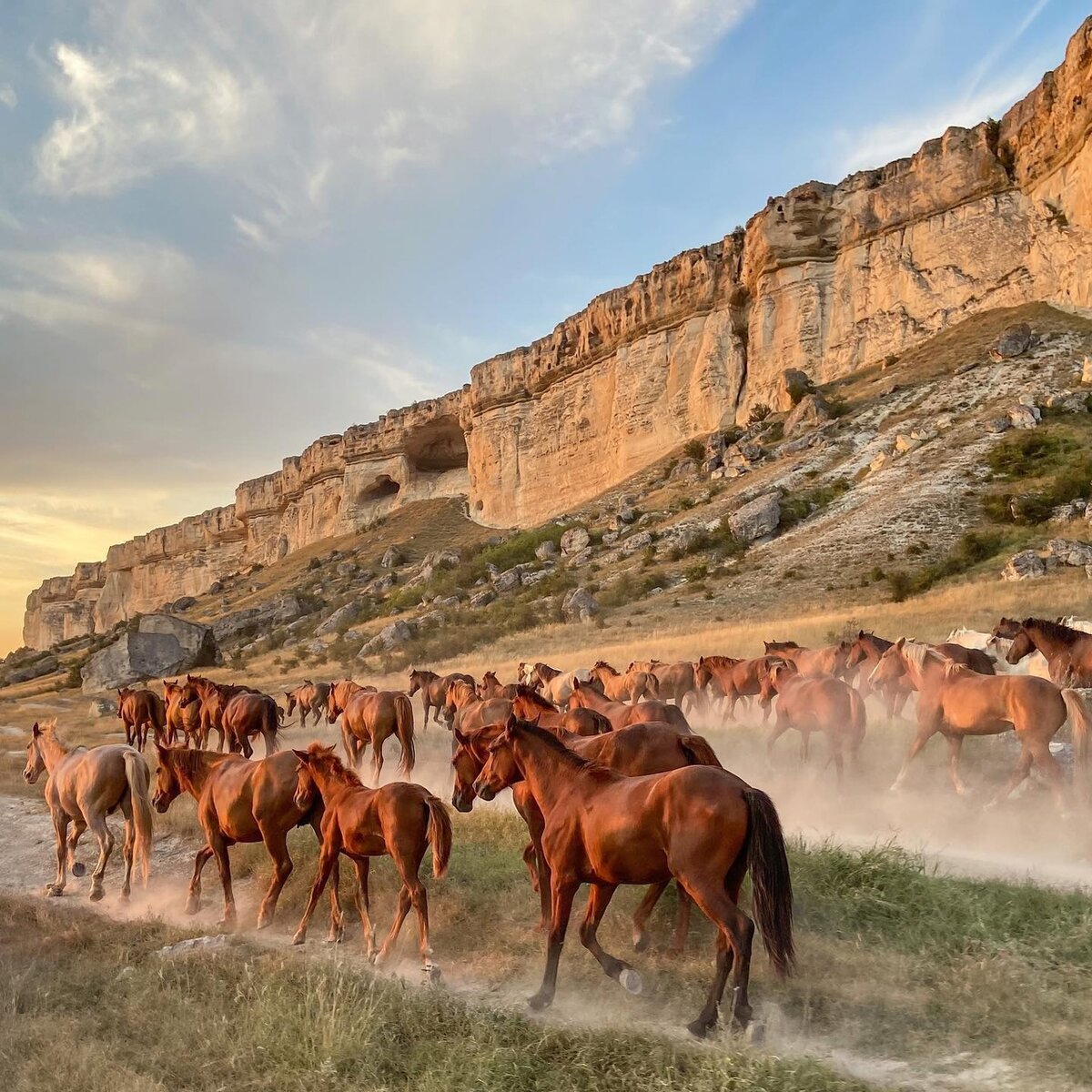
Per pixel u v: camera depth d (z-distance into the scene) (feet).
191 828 44.06
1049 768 36.37
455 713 62.95
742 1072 17.08
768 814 19.51
